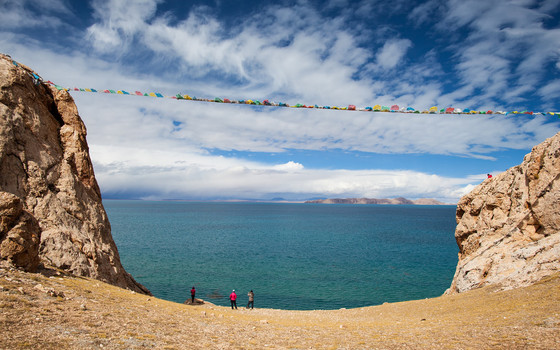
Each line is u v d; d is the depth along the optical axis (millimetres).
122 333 13922
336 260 81625
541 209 31797
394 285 57531
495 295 26812
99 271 27812
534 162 33625
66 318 13891
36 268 20766
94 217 31688
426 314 27469
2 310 12680
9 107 27422
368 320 28922
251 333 19141
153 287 53500
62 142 33250
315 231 162625
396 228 181375
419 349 15562
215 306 38625
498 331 17094
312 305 46562
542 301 20938
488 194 40531
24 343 10508
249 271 67500
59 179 29812
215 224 198500
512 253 32188
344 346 16734
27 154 27453
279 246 106938
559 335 14750
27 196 26109
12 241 18984
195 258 80562
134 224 181375
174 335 15539
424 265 75562
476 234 40281
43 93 32594
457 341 16297
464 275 35406
